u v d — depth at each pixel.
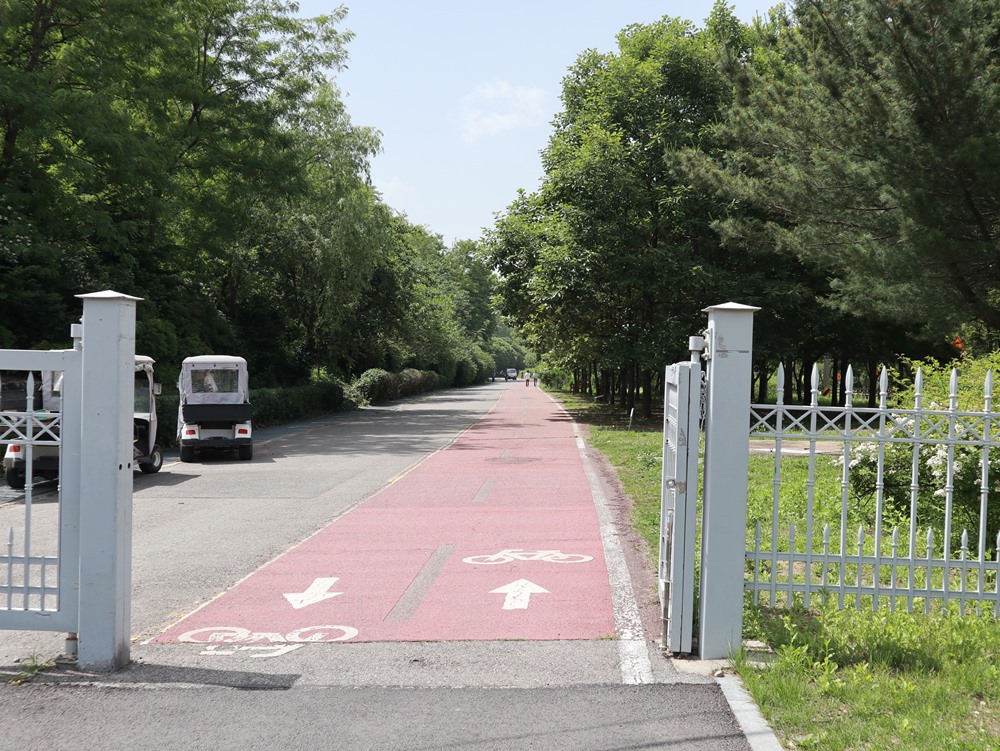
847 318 33.94
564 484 15.59
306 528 11.27
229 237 34.06
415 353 70.56
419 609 7.09
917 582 7.18
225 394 21.38
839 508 10.53
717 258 34.03
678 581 5.77
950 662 5.24
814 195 15.69
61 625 5.58
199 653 5.92
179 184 32.16
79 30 26.22
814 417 5.75
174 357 31.47
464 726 4.61
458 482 16.05
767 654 5.66
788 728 4.51
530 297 36.59
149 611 7.18
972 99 13.09
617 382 56.97
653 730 4.52
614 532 10.66
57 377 15.59
